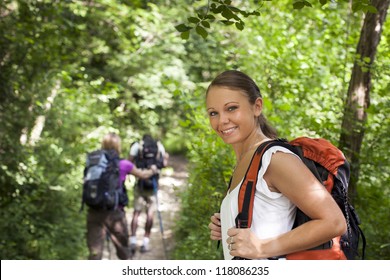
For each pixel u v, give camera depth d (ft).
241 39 28.68
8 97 25.86
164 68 45.52
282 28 24.89
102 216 23.24
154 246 32.76
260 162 7.16
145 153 30.83
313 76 21.53
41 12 26.89
